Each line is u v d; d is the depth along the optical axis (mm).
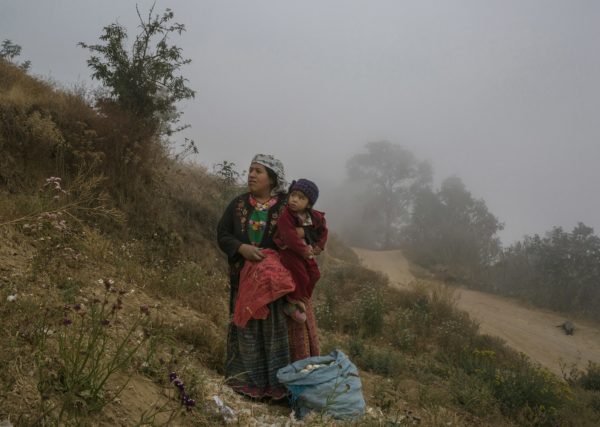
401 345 10250
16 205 5465
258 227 4277
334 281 15297
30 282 3879
